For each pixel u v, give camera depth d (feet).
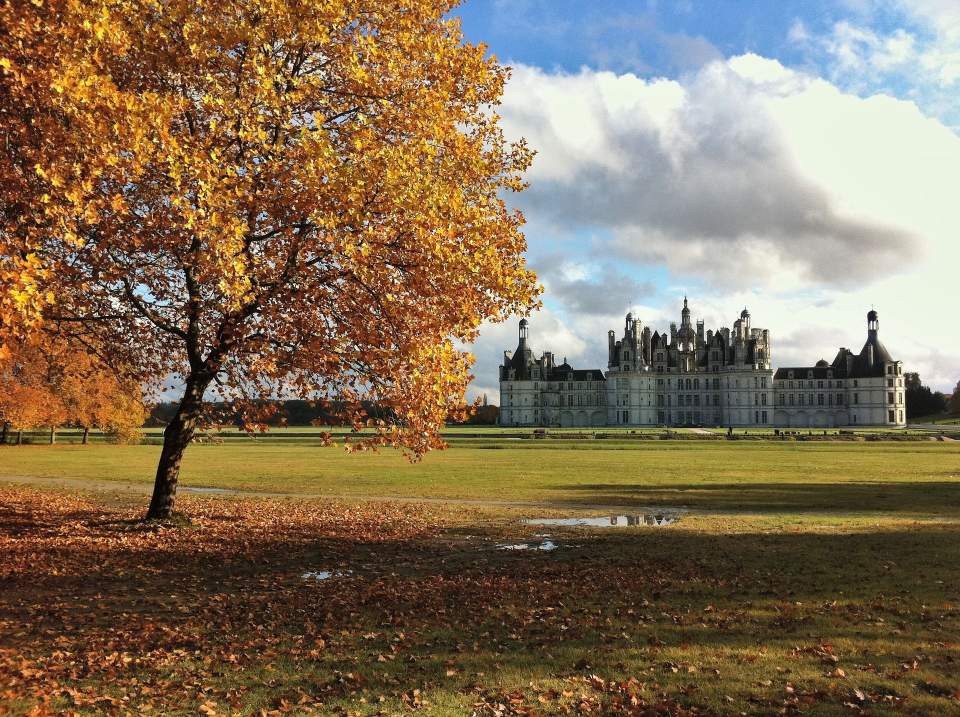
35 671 28.32
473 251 55.06
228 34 49.47
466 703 25.36
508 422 623.77
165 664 29.66
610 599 39.50
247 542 60.44
